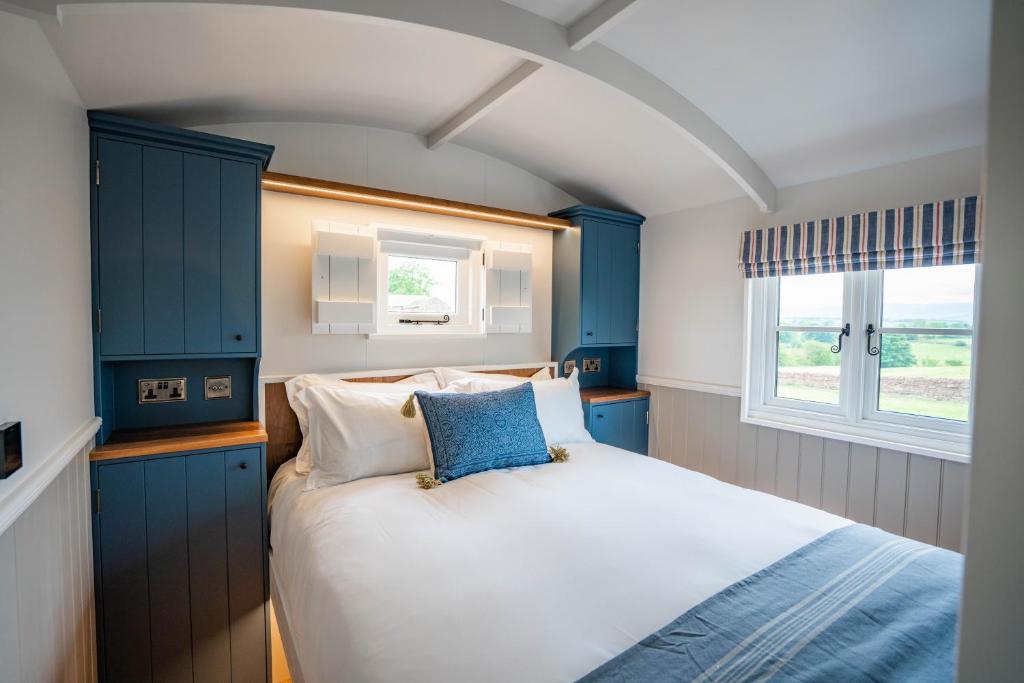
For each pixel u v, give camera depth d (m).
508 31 1.70
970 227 2.06
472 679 0.94
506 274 3.12
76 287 1.58
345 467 2.00
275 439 2.41
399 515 1.65
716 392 3.08
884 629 1.09
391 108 2.44
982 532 0.35
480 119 2.65
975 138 2.06
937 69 1.80
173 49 1.64
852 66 1.87
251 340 2.08
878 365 2.50
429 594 1.20
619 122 2.51
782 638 1.06
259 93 2.11
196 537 1.87
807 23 1.70
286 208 2.44
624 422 3.35
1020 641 0.33
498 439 2.18
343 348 2.61
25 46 1.18
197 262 1.96
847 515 2.54
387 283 2.76
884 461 2.41
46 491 1.26
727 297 3.04
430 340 2.90
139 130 1.82
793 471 2.75
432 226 2.88
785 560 1.40
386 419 2.15
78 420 1.58
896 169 2.33
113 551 1.74
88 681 1.62
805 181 2.64
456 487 1.93
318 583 1.36
